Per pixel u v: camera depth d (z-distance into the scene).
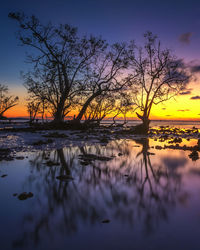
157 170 5.32
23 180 4.20
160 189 3.82
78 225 2.43
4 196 3.32
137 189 3.80
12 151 7.59
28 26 20.81
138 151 8.71
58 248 1.98
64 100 22.73
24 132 17.20
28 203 3.05
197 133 23.31
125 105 23.91
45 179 4.29
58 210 2.83
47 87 22.47
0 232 2.26
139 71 22.84
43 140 11.37
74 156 6.96
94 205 3.03
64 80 22.58
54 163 5.68
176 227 2.41
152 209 2.92
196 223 2.52
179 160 6.74
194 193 3.62
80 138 13.33
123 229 2.35
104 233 2.26
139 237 2.19
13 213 2.71
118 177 4.58
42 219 2.56
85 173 4.85
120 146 10.31
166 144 11.87
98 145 10.34
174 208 2.96
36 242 2.08
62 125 22.25
